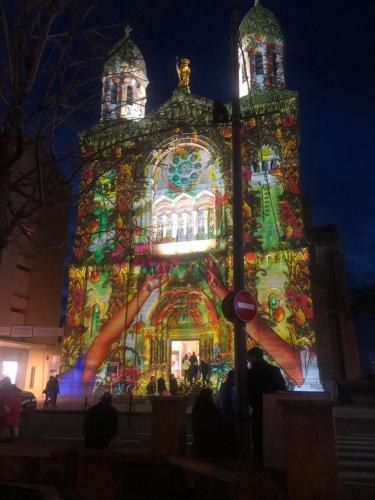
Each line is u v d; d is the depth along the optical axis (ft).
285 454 18.34
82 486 23.47
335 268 151.23
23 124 24.73
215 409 26.18
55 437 51.55
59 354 124.77
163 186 116.26
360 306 111.04
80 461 23.91
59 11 24.03
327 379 99.96
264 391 27.27
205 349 100.58
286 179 105.19
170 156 117.50
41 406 90.89
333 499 17.46
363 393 111.75
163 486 23.12
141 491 23.18
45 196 27.50
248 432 25.13
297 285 96.99
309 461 17.94
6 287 108.99
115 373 101.19
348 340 141.08
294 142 107.45
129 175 113.60
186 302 104.88
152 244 111.45
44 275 124.57
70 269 111.55
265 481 18.45
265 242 101.96
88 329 107.24
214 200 110.83
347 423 62.34
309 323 94.02
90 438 25.80
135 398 94.17
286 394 24.13
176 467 23.47
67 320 108.47
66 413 77.36
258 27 126.82
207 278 102.42
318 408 18.37
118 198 112.47
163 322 105.50
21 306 115.44
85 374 102.83
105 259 109.91
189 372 95.86
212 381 95.25
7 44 22.91
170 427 25.27
